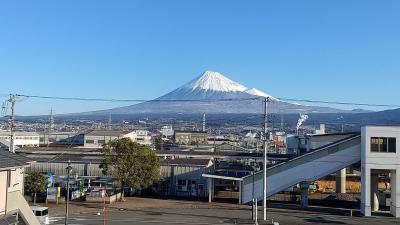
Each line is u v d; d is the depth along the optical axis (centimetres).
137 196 6072
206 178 6206
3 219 2042
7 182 2117
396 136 5016
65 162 6525
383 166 4997
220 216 4597
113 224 3950
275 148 10931
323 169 5550
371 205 5331
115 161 5481
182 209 5056
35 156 7031
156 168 5619
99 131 11256
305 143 9219
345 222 4425
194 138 14338
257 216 4509
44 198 5416
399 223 4444
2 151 2208
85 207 5003
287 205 5572
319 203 5844
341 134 7019
